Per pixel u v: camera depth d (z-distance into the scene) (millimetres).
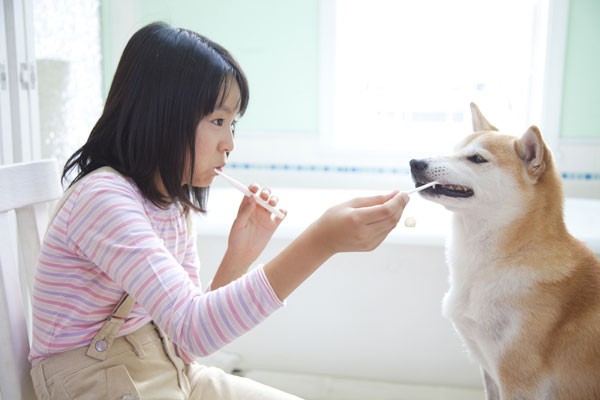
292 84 2596
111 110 887
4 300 876
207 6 2600
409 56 2674
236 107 904
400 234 1721
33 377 854
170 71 834
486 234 1099
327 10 2486
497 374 1060
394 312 1788
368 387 1777
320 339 1850
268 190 1051
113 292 862
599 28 2318
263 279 743
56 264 827
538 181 1092
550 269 1028
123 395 832
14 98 1739
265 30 2572
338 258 1786
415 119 2719
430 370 1795
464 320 1110
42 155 2039
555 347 998
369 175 2582
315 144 2607
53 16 2102
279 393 992
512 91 2611
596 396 968
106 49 2576
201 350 730
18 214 988
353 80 2723
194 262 1074
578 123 2398
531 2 2482
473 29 2605
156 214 913
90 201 793
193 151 855
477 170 1110
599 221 2127
